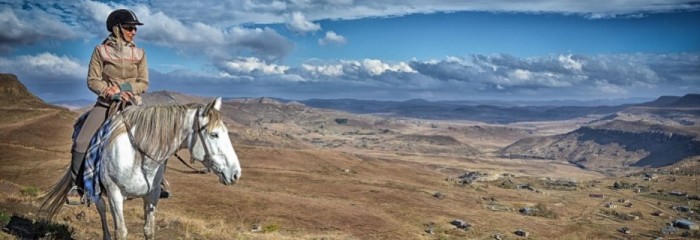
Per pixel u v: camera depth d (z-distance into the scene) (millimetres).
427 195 136750
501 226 96625
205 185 82312
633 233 121375
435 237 74500
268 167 173250
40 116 168500
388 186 146375
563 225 110438
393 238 67500
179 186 77875
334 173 179375
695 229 143875
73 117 179000
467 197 148000
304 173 162000
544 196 193750
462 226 90062
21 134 140125
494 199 153000
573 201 185875
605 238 105000
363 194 121500
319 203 86625
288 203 78875
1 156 93438
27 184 58969
